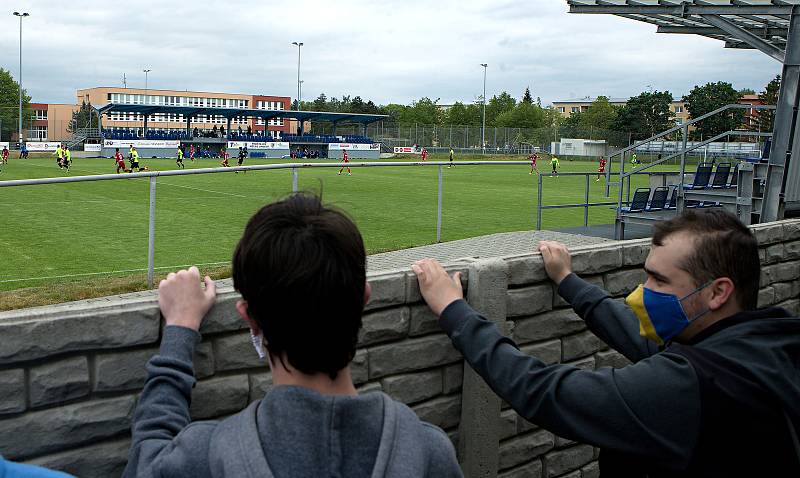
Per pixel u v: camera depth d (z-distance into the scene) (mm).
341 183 28625
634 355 2471
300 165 9062
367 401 1251
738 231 1877
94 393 1842
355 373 2369
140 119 128125
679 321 1915
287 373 1280
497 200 22703
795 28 9445
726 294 1862
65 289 7980
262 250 1232
